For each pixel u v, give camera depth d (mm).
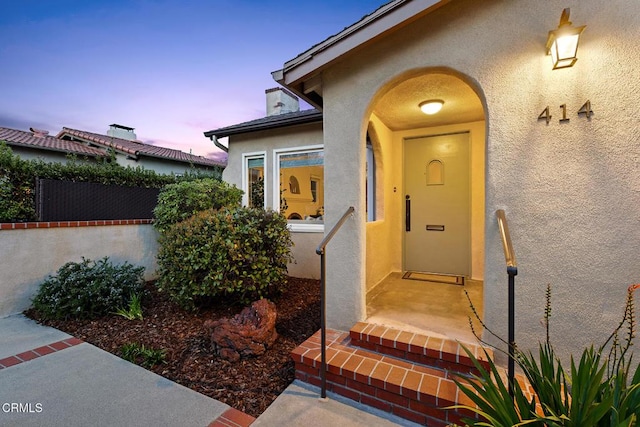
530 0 2260
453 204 4742
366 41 2607
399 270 5078
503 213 2287
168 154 12539
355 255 3020
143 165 11594
